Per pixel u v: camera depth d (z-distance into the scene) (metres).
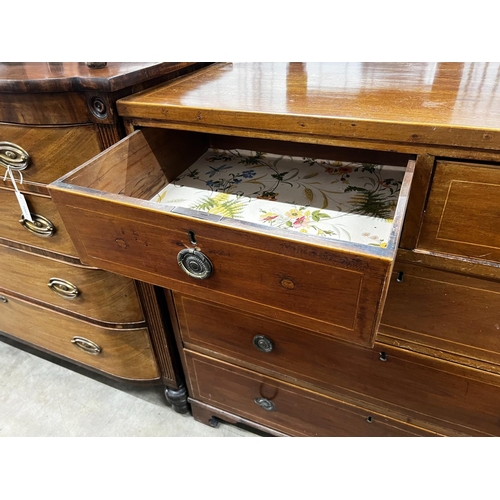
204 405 1.05
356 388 0.79
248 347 0.84
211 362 0.93
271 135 0.58
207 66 0.90
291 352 0.79
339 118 0.53
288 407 0.91
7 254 0.97
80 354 1.11
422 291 0.62
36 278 0.98
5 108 0.68
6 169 0.78
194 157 0.84
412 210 0.56
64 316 1.02
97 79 0.61
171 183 0.77
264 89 0.68
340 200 0.67
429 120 0.50
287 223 0.61
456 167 0.50
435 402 0.74
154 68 0.70
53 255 0.89
